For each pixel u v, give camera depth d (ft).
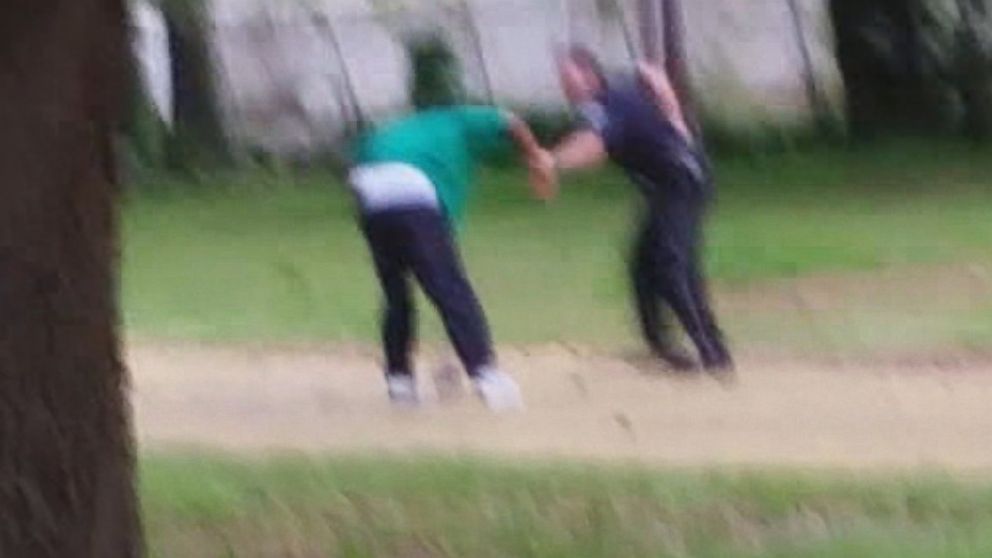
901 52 169.07
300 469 56.80
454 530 49.52
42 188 33.32
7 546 33.58
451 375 75.46
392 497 53.11
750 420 67.00
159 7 165.68
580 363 80.33
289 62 176.45
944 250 113.50
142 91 162.91
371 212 68.90
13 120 33.04
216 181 167.02
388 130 69.67
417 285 78.54
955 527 48.93
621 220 132.36
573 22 175.52
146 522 50.96
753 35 171.63
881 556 46.21
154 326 93.25
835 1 170.81
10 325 33.32
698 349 76.79
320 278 110.01
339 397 73.61
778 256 110.52
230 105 173.78
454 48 180.24
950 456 59.41
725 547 47.47
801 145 168.96
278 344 87.25
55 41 33.22
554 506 51.62
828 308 94.07
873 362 79.66
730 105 169.89
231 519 51.42
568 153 74.28
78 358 33.96
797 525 49.44
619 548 47.62
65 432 33.88
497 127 70.13
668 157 75.87
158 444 63.31
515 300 99.71
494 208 138.41
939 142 167.53
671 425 66.18
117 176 35.14
